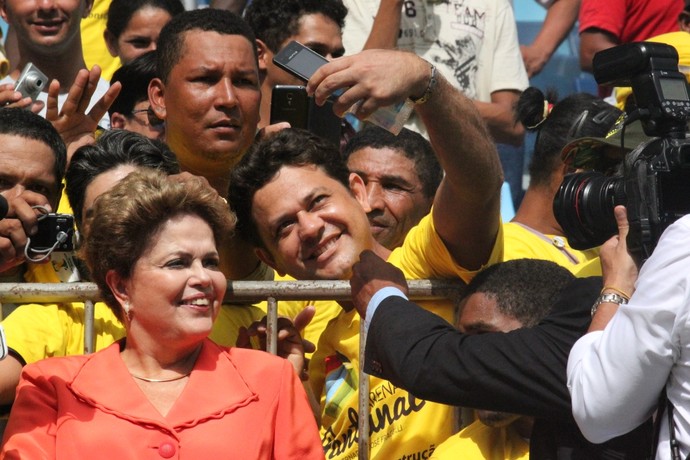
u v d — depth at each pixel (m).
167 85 7.56
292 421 5.26
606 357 4.64
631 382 4.57
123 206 5.33
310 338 6.90
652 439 4.76
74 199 6.45
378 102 5.41
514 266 5.92
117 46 9.95
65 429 5.07
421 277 6.48
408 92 5.48
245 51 7.54
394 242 7.91
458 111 5.70
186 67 7.45
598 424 4.69
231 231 5.53
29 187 6.47
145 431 5.05
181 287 5.30
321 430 6.53
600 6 10.58
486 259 6.24
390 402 6.31
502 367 5.05
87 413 5.11
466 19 10.15
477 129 5.81
